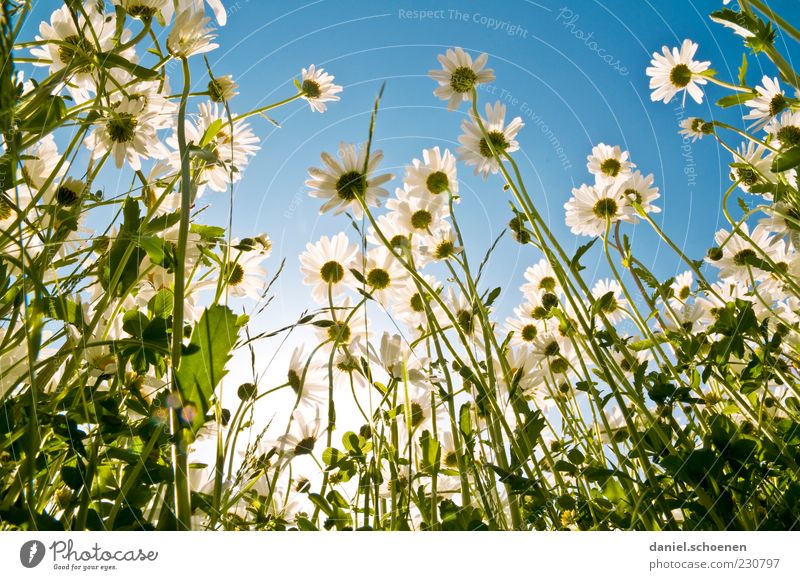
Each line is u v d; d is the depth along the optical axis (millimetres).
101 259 213
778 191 319
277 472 266
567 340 374
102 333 228
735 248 451
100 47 227
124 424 173
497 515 238
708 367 286
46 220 212
